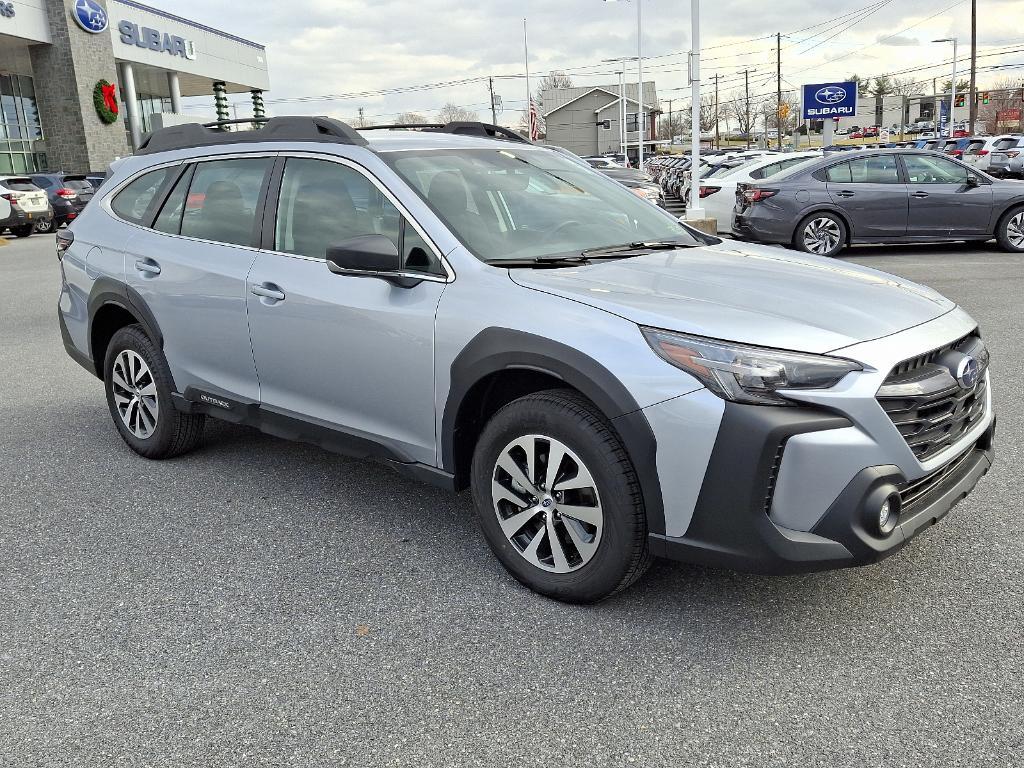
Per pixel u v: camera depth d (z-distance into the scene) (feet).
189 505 13.53
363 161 11.91
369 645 9.49
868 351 8.74
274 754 7.77
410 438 11.25
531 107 158.30
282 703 8.51
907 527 8.88
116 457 15.90
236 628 9.91
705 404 8.57
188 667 9.16
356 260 10.34
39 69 106.42
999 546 11.27
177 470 15.10
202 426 15.38
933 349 9.18
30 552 11.99
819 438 8.38
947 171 41.09
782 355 8.50
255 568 11.38
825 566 8.55
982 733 7.73
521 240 11.38
